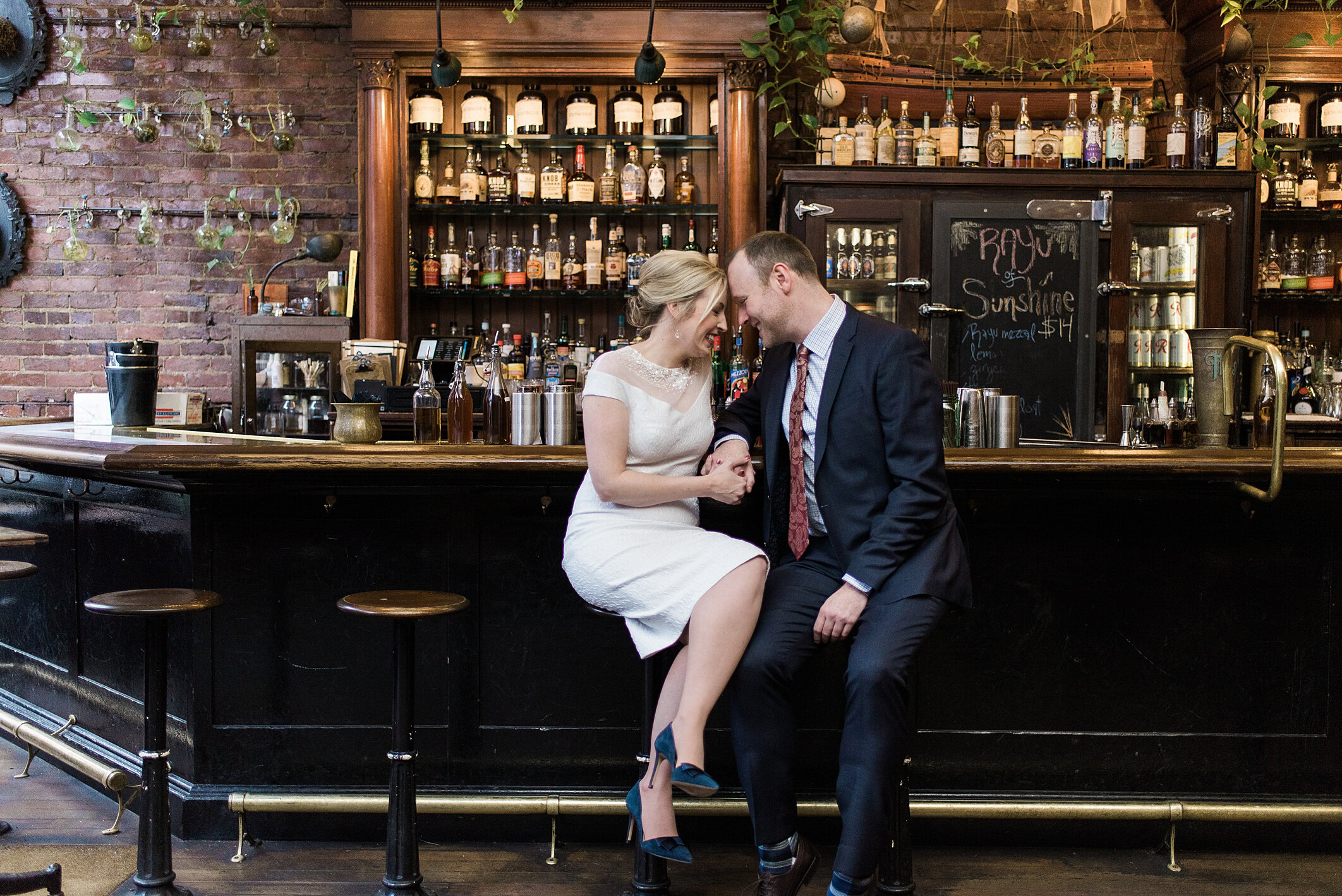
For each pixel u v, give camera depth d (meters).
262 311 4.70
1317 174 4.86
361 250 4.54
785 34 4.61
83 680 3.07
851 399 2.13
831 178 4.31
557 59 4.49
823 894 2.37
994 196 4.34
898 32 5.00
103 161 5.07
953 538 2.11
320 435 4.58
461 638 2.62
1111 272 4.36
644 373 2.18
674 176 4.80
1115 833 2.62
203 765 2.63
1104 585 2.61
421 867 2.48
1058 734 2.61
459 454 2.41
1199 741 2.62
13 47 5.02
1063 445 3.89
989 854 2.59
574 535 2.19
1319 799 2.60
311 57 5.07
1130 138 4.45
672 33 4.45
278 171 5.09
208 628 2.62
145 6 5.04
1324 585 2.61
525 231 4.83
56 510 3.18
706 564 2.06
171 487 2.63
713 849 2.60
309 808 2.54
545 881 2.41
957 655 2.61
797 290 2.21
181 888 2.31
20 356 5.09
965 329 4.36
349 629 2.62
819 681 2.60
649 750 2.20
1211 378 2.87
